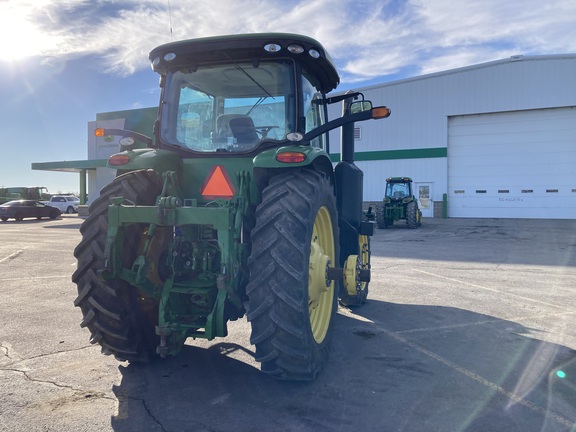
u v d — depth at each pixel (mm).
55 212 31406
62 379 3600
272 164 3295
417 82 26016
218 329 3184
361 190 5453
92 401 3217
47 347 4355
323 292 3846
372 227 5289
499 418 2992
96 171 31672
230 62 3811
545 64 23219
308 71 4109
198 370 3783
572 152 23203
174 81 4012
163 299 3344
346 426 2881
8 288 7227
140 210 3225
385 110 3629
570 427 2879
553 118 23453
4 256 11367
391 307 5965
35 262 10297
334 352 4262
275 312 3084
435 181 25797
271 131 3809
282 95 3791
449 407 3148
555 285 7414
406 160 26516
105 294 3494
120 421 2930
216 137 3898
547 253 11438
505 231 17578
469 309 5859
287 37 3605
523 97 23688
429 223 22141
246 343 4441
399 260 10289
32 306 5992
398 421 2947
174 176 3484
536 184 23906
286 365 3158
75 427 2848
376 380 3609
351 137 5523
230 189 3637
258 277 3115
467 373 3754
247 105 3867
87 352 4223
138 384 3508
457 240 14742
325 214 3920
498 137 24594
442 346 4434
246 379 3609
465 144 25359
